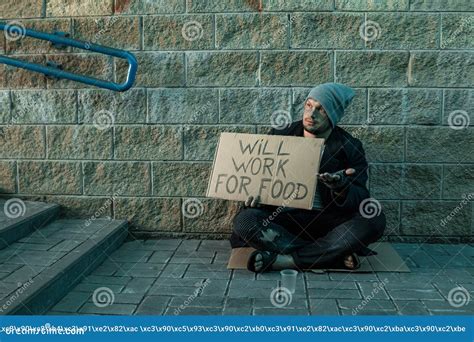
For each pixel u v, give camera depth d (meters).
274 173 4.32
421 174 5.08
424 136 5.05
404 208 5.12
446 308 3.55
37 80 5.26
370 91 5.03
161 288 3.94
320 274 4.28
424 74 5.00
